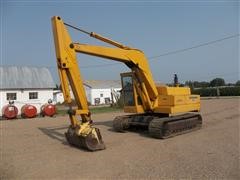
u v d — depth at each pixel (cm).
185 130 1368
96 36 1175
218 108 2692
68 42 1034
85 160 908
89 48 1110
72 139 1092
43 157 964
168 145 1094
